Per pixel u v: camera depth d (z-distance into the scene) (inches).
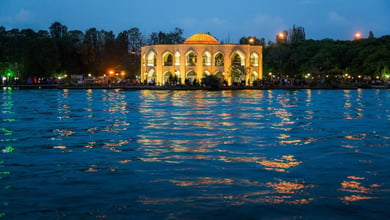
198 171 564.1
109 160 634.8
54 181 519.2
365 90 3405.5
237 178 529.3
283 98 2245.3
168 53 3895.2
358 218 399.5
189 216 406.0
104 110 1499.8
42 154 682.8
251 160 631.8
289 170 569.6
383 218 399.2
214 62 3823.8
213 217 403.9
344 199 450.3
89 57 4894.2
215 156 660.7
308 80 4050.2
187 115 1294.3
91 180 523.2
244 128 990.4
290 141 803.4
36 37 4623.5
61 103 1886.1
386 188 488.1
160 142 792.3
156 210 420.5
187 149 720.3
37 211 418.3
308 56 4490.7
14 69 4212.6
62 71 4589.1
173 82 3639.3
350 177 534.3
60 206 431.8
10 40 4399.6
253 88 3462.1
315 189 484.1
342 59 4365.2
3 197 458.6
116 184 505.7
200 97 2342.5
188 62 3836.1
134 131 944.9
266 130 956.6
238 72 3750.0
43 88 3922.2
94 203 439.8
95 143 786.2
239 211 417.4
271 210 419.8
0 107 1649.9
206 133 908.0
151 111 1444.4
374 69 4013.3
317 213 411.8
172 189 484.7
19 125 1066.7
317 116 1277.1
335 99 2166.6
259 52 3932.1
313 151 702.5
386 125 1058.1
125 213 413.1
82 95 2635.3
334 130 962.1
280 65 4507.9
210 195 463.8
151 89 3484.3
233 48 3823.8
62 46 4702.3
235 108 1560.0
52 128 1006.4
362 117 1252.5
